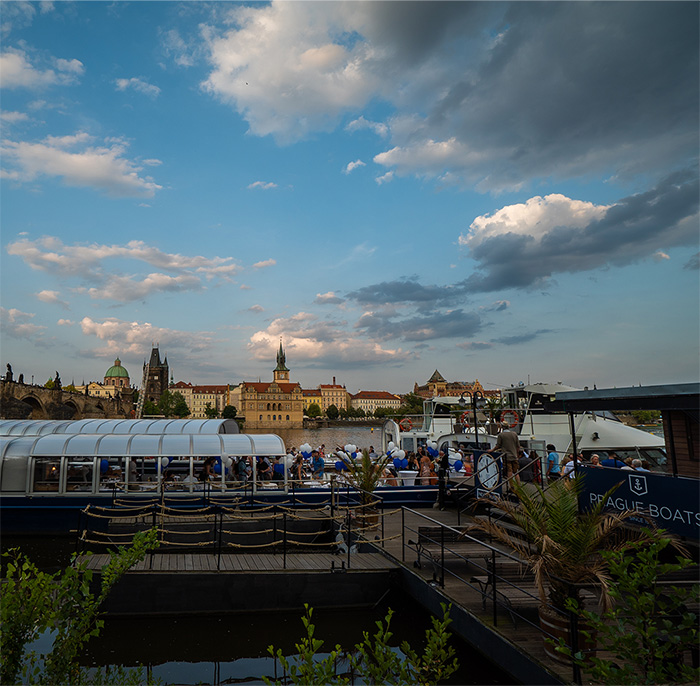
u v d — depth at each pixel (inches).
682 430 478.0
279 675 392.2
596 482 510.0
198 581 489.1
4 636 197.5
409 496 877.2
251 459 905.5
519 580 423.5
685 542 399.5
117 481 831.1
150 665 407.2
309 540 791.7
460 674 369.4
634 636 210.4
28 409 3216.0
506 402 1230.9
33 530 815.1
